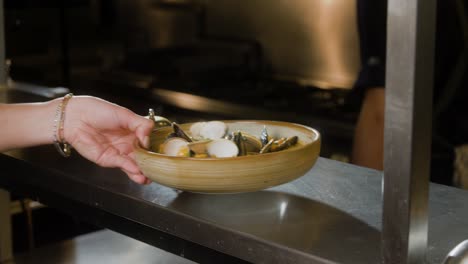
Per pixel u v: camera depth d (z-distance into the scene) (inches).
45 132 41.0
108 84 163.6
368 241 31.5
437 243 32.0
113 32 177.9
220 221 34.0
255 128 42.2
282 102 131.9
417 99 27.1
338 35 140.7
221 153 36.9
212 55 162.7
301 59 148.4
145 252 49.4
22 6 163.5
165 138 41.6
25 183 46.4
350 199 37.4
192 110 138.5
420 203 28.4
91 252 51.0
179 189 36.1
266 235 32.2
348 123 117.5
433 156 118.9
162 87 152.2
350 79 140.3
